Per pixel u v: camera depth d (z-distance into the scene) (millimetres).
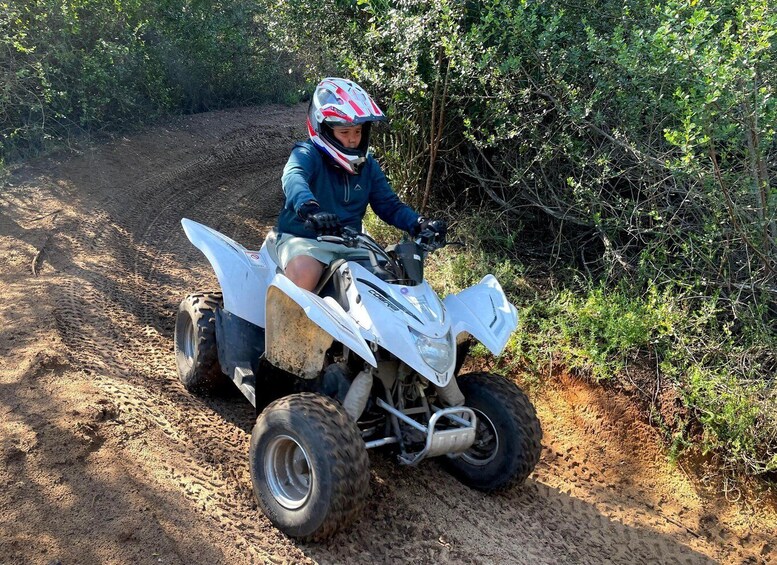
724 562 4004
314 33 6949
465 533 3598
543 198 6445
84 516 3109
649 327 5105
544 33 5191
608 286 5840
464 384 3879
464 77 5949
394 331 3262
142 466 3531
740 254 5191
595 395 5012
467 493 3939
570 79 5750
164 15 11836
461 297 3900
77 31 9586
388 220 4230
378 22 6426
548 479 4430
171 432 3914
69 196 7820
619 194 5840
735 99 4258
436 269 6402
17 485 3225
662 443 4703
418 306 3385
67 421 3744
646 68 4781
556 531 3889
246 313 3934
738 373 4816
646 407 4848
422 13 5992
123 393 4164
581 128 5441
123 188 8414
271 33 7746
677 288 5484
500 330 3666
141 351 4867
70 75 9641
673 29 4641
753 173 4621
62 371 4258
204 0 12539
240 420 4215
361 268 3480
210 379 4273
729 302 5168
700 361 4898
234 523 3281
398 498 3764
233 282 3967
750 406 4508
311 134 3922
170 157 10016
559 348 5266
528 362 5344
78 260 6184
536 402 5137
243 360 3957
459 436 3387
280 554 3133
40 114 9250
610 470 4656
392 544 3391
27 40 9242
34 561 2820
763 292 4945
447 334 3434
